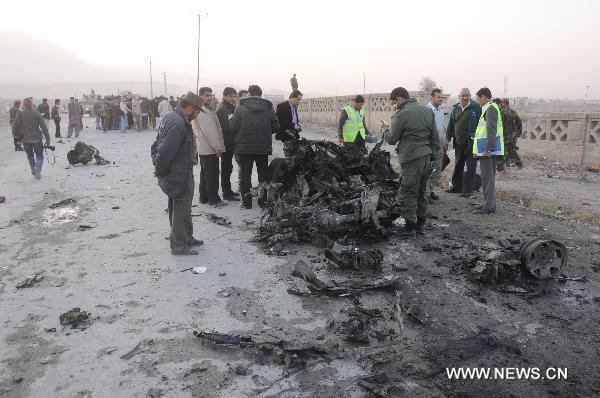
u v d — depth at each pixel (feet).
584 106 136.05
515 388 9.90
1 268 16.79
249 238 20.03
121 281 15.53
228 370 10.57
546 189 29.99
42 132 34.37
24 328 12.48
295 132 27.30
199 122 24.04
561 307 13.61
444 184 31.94
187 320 12.85
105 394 9.72
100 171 37.81
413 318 12.73
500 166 35.68
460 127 27.45
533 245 15.16
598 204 25.71
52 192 29.81
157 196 28.40
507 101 36.32
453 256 17.66
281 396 9.66
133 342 11.73
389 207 20.24
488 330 12.27
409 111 18.76
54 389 9.91
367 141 29.99
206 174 25.30
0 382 10.16
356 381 10.16
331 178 21.53
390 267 16.65
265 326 12.51
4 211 24.99
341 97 79.51
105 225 22.17
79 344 11.66
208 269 16.55
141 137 68.13
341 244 18.38
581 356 11.09
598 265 16.75
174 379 10.23
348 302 13.94
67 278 15.84
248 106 23.43
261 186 23.02
